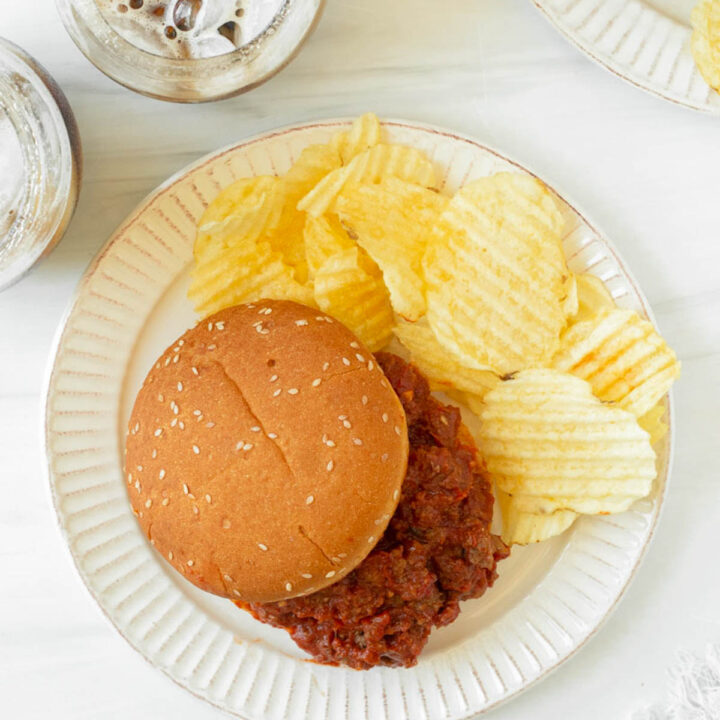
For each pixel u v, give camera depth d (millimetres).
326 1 748
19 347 773
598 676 780
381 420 708
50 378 753
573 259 759
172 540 713
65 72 763
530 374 740
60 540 775
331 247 749
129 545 765
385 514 708
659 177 775
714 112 759
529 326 740
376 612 730
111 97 764
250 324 721
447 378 751
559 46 771
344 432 703
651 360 742
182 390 715
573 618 762
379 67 768
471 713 760
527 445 742
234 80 723
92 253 771
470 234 736
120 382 769
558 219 738
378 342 753
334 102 769
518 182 738
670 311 778
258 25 714
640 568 777
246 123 769
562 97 772
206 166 748
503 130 772
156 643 761
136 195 769
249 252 748
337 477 701
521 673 762
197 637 765
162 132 767
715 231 778
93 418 765
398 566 727
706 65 749
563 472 741
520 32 770
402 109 771
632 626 779
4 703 779
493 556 747
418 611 733
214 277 748
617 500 740
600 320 744
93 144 766
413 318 735
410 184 741
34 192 713
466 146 752
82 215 768
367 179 743
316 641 742
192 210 757
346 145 747
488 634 767
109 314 761
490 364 739
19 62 715
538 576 770
